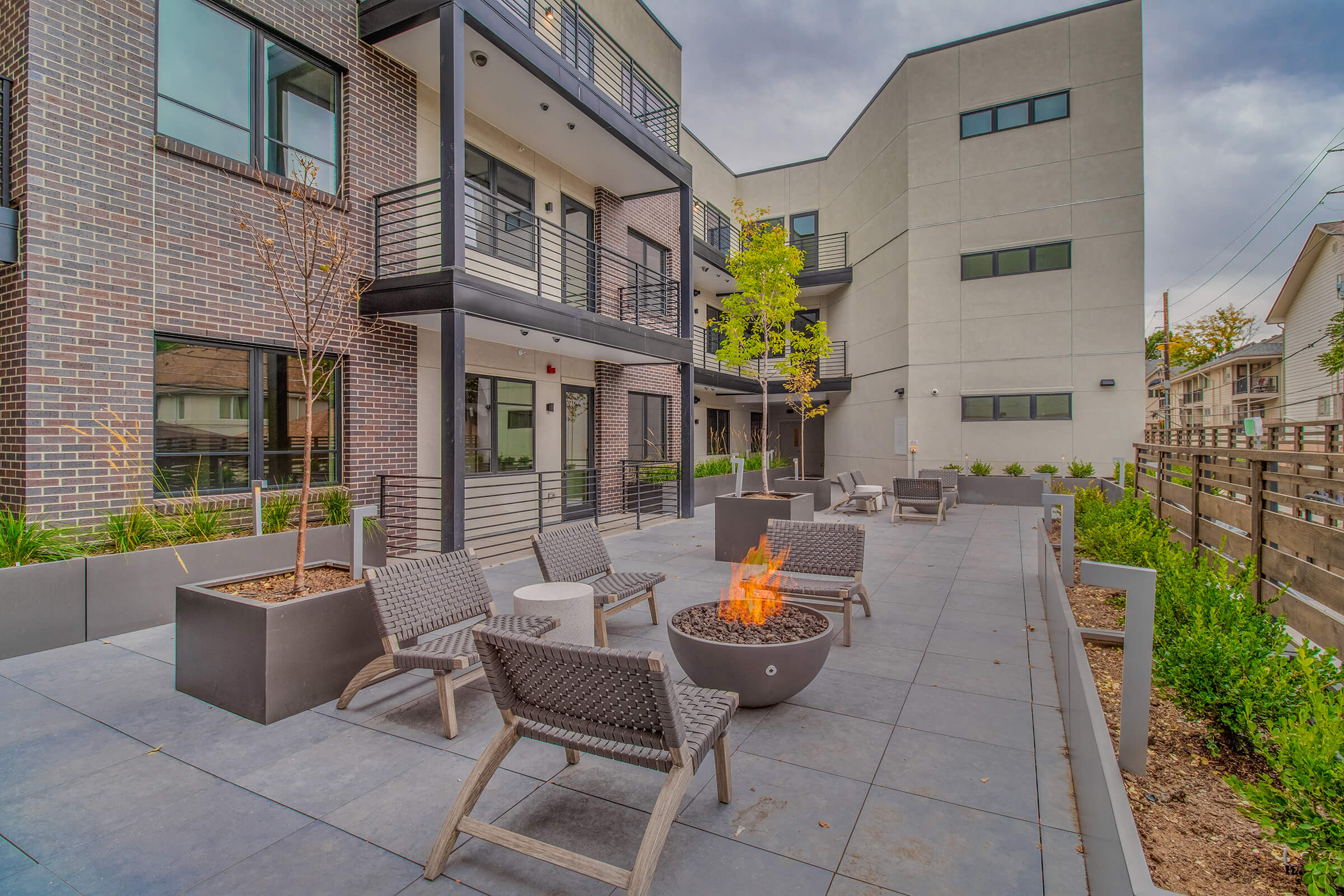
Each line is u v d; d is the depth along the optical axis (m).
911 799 2.79
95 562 4.97
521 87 8.74
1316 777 1.83
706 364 18.94
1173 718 3.26
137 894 2.21
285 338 7.02
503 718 2.54
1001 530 10.89
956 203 16.02
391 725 3.55
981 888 2.21
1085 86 14.95
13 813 2.69
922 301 16.31
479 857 2.43
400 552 8.26
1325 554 4.27
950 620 5.55
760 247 10.43
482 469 9.90
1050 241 15.23
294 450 7.21
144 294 5.93
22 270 5.27
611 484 12.71
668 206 15.02
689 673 3.71
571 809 2.72
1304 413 22.27
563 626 4.08
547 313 8.52
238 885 2.25
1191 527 7.34
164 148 6.04
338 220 7.55
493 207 8.96
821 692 3.98
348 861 2.39
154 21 6.06
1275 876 2.01
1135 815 2.39
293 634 3.67
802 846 2.46
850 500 13.45
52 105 5.38
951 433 16.08
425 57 8.25
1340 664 3.91
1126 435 14.71
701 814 2.67
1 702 3.82
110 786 2.91
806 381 11.15
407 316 7.73
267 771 3.04
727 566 7.91
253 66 6.88
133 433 5.84
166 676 4.23
